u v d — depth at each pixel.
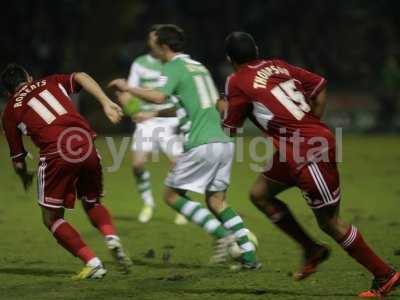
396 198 30.72
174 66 17.95
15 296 15.17
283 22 72.94
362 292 15.24
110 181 36.78
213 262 18.45
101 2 70.81
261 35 73.38
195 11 74.12
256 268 17.67
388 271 14.68
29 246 21.03
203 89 18.06
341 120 66.75
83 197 17.28
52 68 68.44
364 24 75.19
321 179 14.59
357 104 67.31
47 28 69.06
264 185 15.71
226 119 15.33
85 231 23.78
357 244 14.72
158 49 18.42
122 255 17.12
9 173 40.28
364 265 14.78
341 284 16.03
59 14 69.06
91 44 70.44
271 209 15.77
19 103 16.69
